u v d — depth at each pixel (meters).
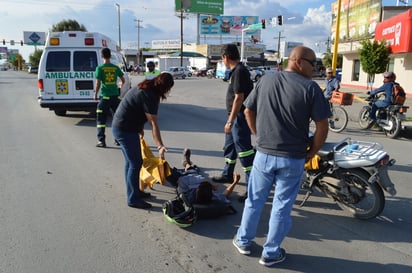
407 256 3.45
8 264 3.18
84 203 4.53
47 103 9.91
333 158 4.24
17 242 3.56
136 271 3.12
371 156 4.02
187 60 62.66
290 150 2.94
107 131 9.07
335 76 10.04
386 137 9.09
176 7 69.50
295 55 2.94
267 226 3.99
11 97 18.27
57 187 5.07
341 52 28.58
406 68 19.89
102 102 7.29
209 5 76.12
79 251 3.42
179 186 4.58
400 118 8.87
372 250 3.55
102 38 10.23
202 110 13.66
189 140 8.26
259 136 3.08
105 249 3.46
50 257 3.31
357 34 26.08
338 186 4.25
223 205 4.16
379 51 17.53
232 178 5.34
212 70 51.81
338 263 3.32
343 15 28.41
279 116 2.92
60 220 4.05
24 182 5.25
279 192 3.09
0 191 4.88
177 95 20.36
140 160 4.33
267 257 3.21
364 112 10.02
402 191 5.13
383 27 18.72
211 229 3.91
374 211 4.07
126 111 4.15
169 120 11.12
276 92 2.94
